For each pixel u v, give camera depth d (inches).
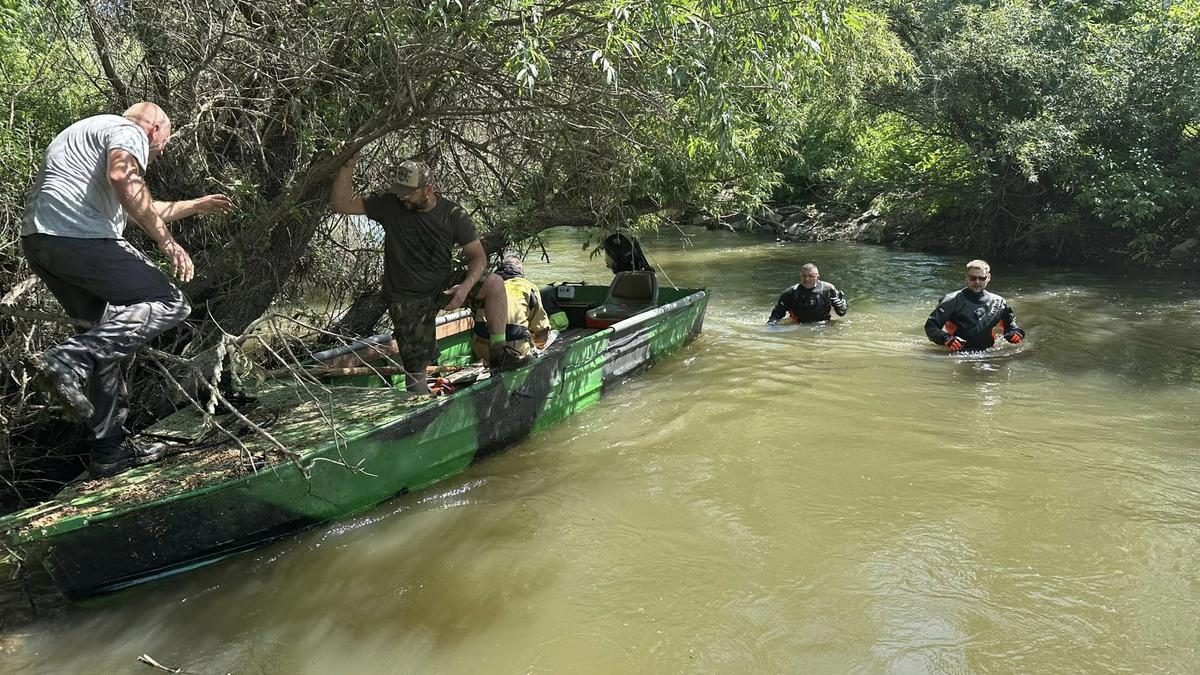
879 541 148.8
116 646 121.3
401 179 167.5
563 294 298.5
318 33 170.6
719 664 116.0
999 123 495.2
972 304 275.7
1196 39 439.5
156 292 133.1
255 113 177.2
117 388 138.2
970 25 526.0
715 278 438.0
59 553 122.6
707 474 178.1
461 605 131.1
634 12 147.1
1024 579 136.3
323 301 250.7
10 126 174.4
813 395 230.2
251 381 186.4
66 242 125.8
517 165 214.7
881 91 539.8
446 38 156.7
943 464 182.1
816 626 124.3
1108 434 198.2
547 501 165.5
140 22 180.1
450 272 181.6
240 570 140.3
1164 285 392.5
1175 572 137.5
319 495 148.9
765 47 173.0
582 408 217.9
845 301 339.9
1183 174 446.9
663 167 226.2
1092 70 465.4
